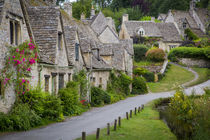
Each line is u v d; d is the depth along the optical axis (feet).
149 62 177.78
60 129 41.45
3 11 39.93
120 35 214.69
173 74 160.56
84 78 71.82
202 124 50.24
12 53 41.83
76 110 58.80
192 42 201.36
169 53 190.39
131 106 78.54
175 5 288.71
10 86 41.70
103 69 92.89
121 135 41.06
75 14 222.07
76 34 70.08
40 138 35.12
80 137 36.50
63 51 60.64
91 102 75.41
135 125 50.60
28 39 47.34
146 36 205.98
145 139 41.16
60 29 58.90
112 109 70.59
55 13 57.88
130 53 129.90
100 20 151.33
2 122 38.19
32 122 42.60
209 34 196.54
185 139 46.16
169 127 55.11
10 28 42.50
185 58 181.37
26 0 62.23
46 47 54.90
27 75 45.19
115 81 105.29
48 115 47.88
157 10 310.24
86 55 80.23
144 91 125.80
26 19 46.55
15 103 42.78
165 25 220.23
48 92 50.78
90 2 241.14
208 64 176.76
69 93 57.52
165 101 101.45
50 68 54.60
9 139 33.94
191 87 128.88
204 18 235.40
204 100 67.77
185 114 65.77
